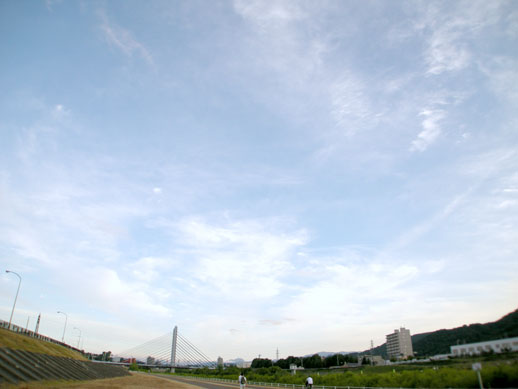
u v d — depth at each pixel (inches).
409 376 1663.4
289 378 3061.0
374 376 1943.9
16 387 1609.3
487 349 1585.9
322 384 2438.5
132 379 3993.6
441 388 1409.9
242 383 1889.8
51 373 2347.4
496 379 1224.2
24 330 3169.3
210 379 4419.3
